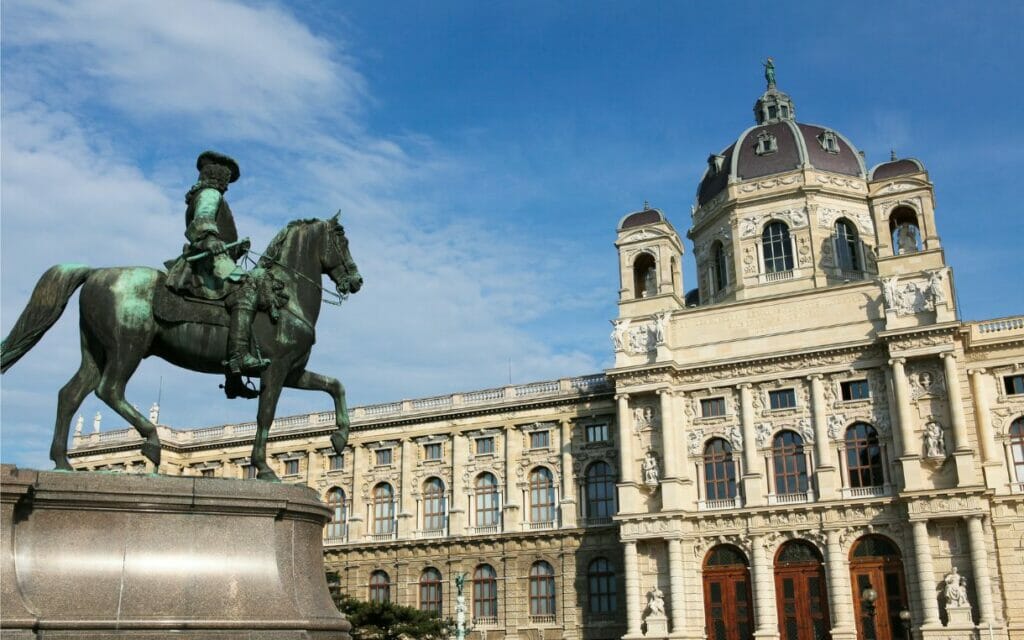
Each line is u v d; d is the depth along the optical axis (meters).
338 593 68.75
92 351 14.40
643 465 71.56
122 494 12.62
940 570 61.38
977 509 60.41
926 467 64.00
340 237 16.64
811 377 69.25
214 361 14.67
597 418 80.00
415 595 82.88
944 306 65.38
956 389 63.78
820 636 64.38
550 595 77.56
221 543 13.18
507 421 83.25
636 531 69.00
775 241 79.06
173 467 96.12
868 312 68.75
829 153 81.94
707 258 83.44
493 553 80.38
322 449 90.75
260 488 13.62
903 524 63.12
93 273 14.32
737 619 66.75
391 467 87.56
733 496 69.88
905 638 61.69
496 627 78.06
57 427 13.95
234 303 14.69
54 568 12.08
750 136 84.38
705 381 72.12
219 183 15.59
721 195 82.50
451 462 84.94
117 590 12.30
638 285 82.69
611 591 75.06
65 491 12.30
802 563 66.12
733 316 72.81
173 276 14.46
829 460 67.19
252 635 12.72
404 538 84.38
